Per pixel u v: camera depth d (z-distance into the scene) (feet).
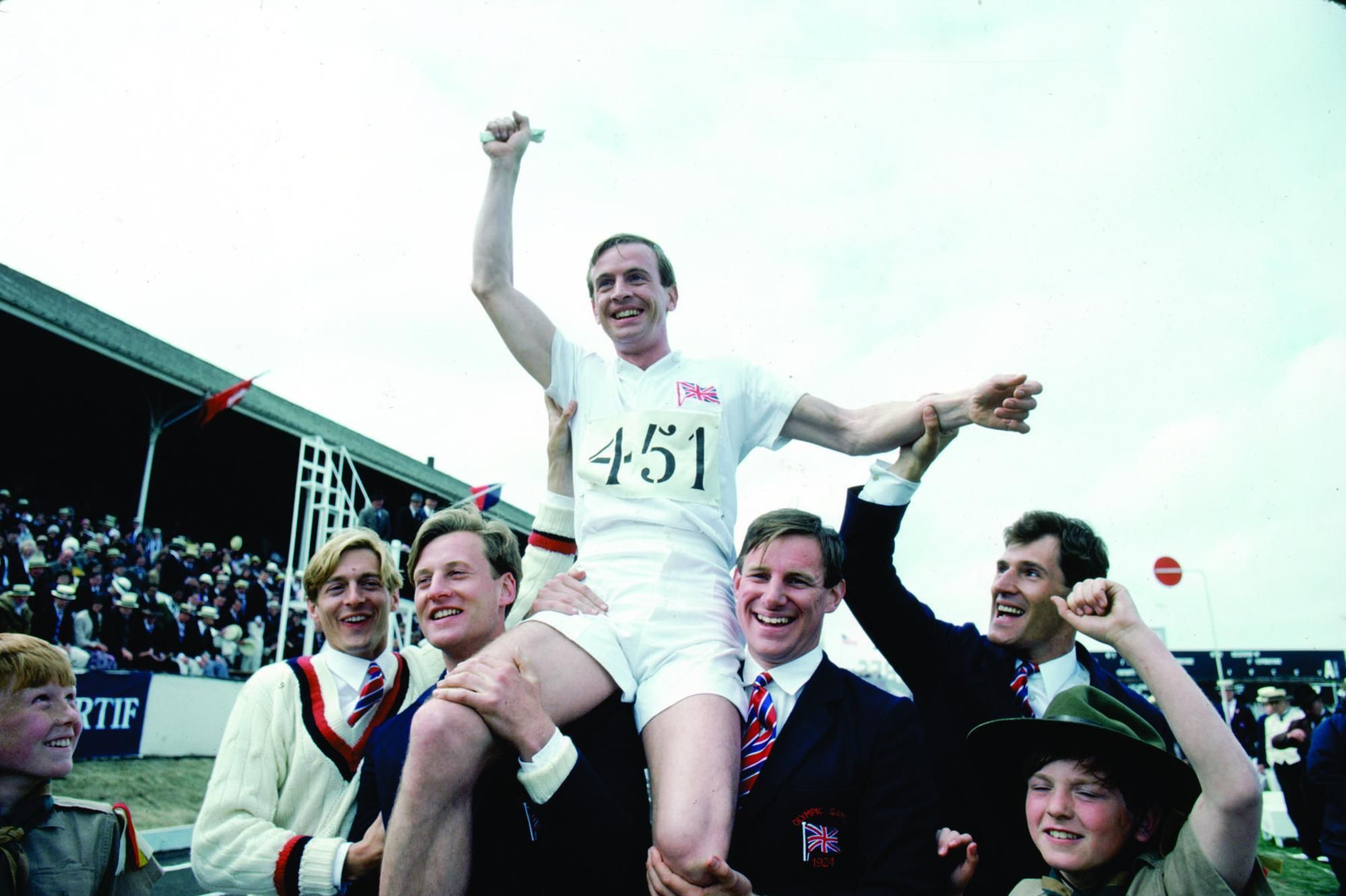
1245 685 68.59
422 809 5.43
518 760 6.30
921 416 7.86
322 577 9.02
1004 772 7.07
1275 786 37.09
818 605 7.25
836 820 6.68
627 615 7.07
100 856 7.77
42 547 37.17
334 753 8.31
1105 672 8.86
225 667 37.99
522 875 6.23
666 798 6.06
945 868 6.93
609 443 7.93
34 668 7.58
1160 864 5.90
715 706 6.57
